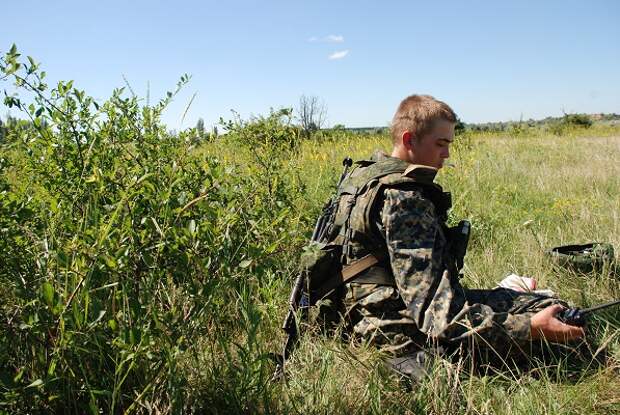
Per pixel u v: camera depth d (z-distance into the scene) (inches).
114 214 79.8
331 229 106.3
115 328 78.2
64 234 97.0
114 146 118.0
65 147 112.7
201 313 84.8
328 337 109.3
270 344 109.5
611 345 109.4
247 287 119.0
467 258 160.9
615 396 96.5
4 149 113.3
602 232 179.6
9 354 84.7
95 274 79.6
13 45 96.3
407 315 101.1
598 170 318.3
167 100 130.5
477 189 265.3
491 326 94.7
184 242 83.7
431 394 92.0
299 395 90.6
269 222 115.0
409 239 96.3
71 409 82.4
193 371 91.0
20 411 77.7
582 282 139.5
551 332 96.3
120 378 82.7
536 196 257.6
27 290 84.4
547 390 93.7
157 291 90.9
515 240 178.9
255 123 172.9
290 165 179.2
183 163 120.6
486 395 93.0
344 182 109.2
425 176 99.7
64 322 76.9
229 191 100.0
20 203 95.3
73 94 110.9
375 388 90.4
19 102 104.8
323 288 106.5
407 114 107.8
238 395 86.1
